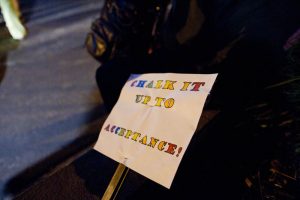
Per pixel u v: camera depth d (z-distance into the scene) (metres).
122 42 1.99
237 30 1.24
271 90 1.09
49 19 3.78
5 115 2.35
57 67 2.83
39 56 3.01
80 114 2.27
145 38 1.90
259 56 1.15
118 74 1.38
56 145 2.05
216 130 1.06
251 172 0.98
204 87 0.69
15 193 1.79
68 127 2.18
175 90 0.74
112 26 2.00
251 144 1.04
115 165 1.03
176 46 1.45
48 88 2.58
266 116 1.08
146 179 0.93
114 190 0.79
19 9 3.89
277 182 0.95
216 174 0.95
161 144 0.67
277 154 1.01
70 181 0.98
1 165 1.96
